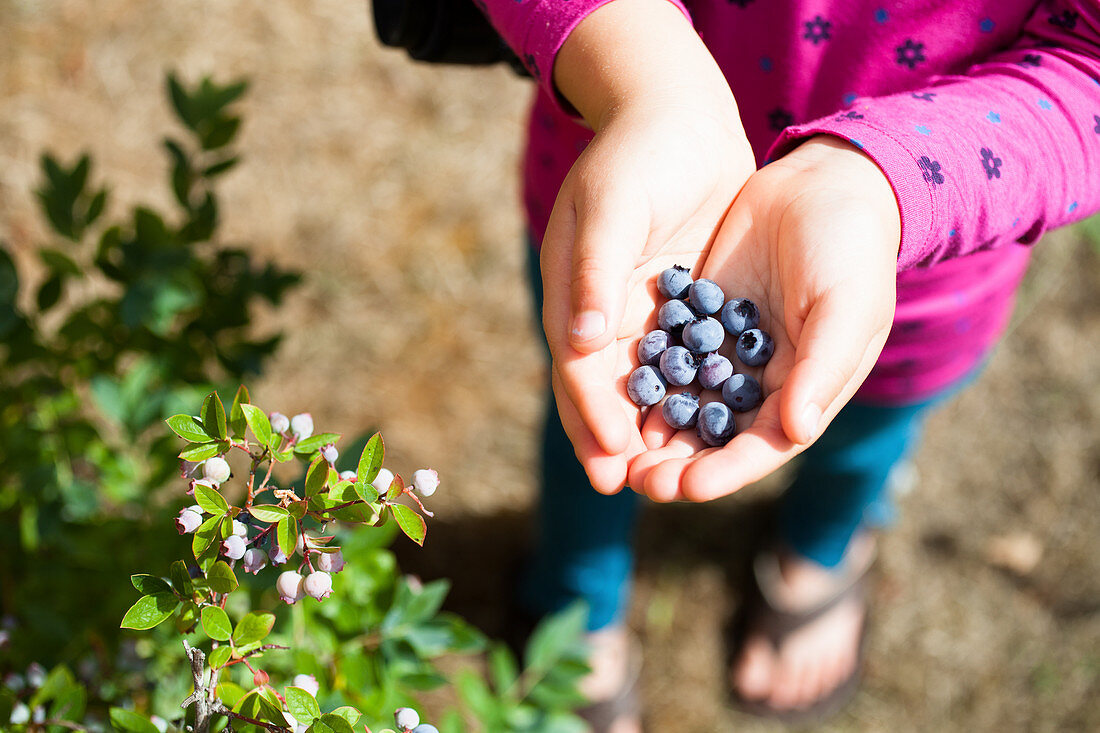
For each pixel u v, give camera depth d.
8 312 0.86
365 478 0.68
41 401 0.91
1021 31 0.80
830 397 0.72
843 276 0.73
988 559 1.30
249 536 0.70
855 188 0.74
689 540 1.31
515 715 0.87
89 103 1.51
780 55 0.81
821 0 0.80
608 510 1.05
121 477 0.90
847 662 1.22
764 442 0.73
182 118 0.91
